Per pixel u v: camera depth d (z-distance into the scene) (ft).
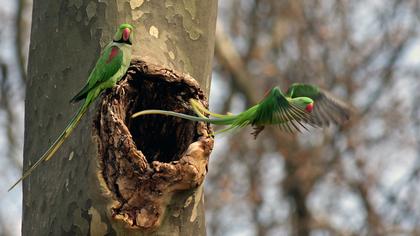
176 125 29.04
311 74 98.99
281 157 98.32
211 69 30.35
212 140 27.71
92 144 26.78
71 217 26.81
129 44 27.81
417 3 100.89
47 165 28.04
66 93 28.40
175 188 26.81
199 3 29.71
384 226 96.68
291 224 102.27
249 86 89.66
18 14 81.92
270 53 101.04
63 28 28.84
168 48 28.91
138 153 26.55
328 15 100.94
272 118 23.40
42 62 29.14
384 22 101.30
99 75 27.09
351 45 100.27
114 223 26.27
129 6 28.63
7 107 84.84
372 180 97.40
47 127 28.55
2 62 82.64
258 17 101.71
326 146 96.73
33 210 28.19
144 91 28.60
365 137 97.09
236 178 99.45
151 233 26.66
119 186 26.50
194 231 27.66
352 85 98.22
